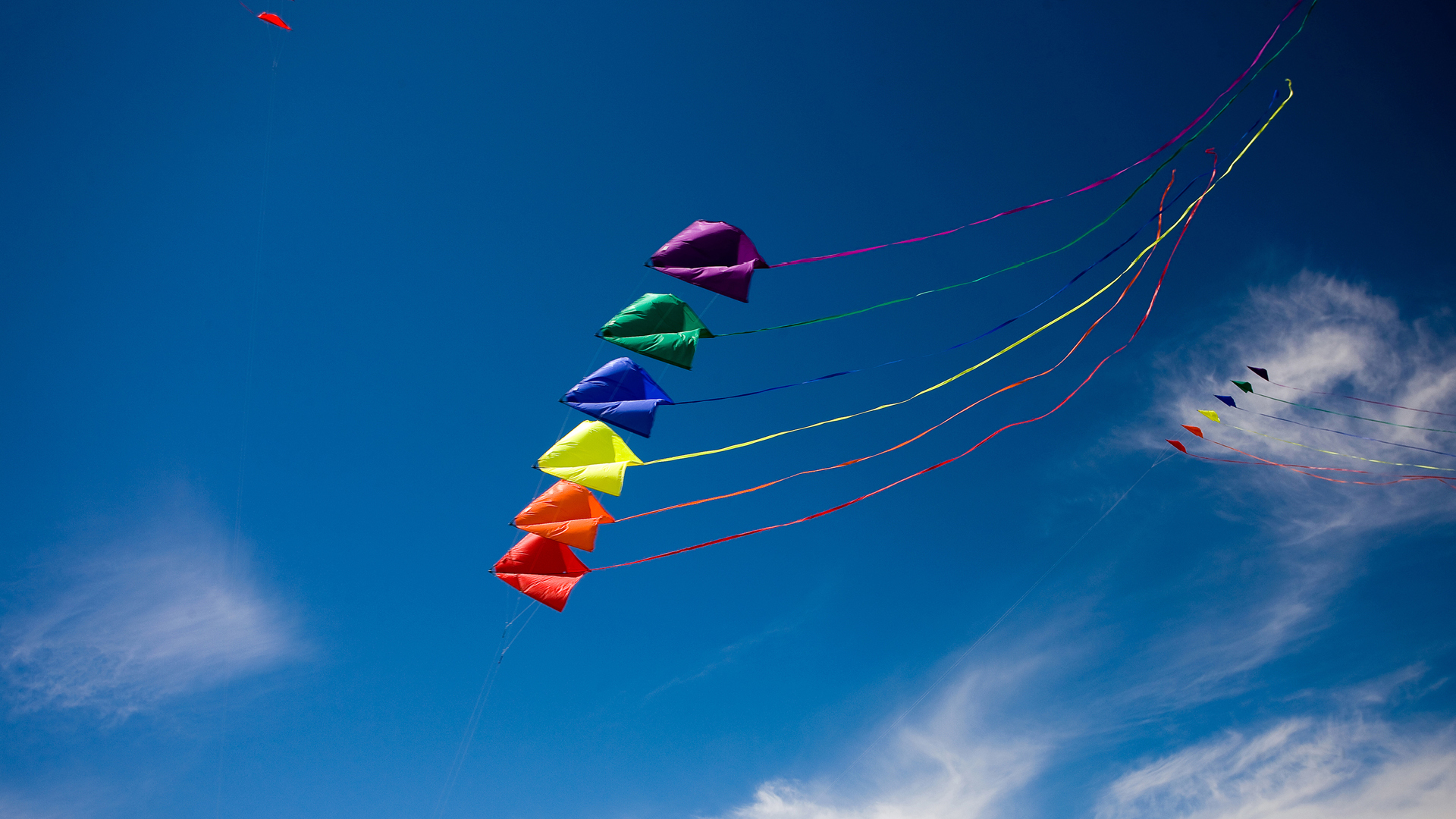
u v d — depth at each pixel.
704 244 5.43
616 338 5.37
